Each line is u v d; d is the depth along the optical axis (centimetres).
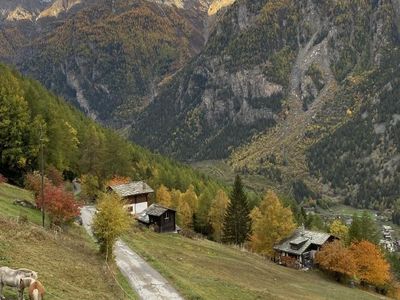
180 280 6047
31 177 8450
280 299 6312
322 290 8338
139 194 12050
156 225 10725
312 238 10900
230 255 9656
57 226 7044
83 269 5062
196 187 17462
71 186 12450
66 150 12306
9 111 10619
